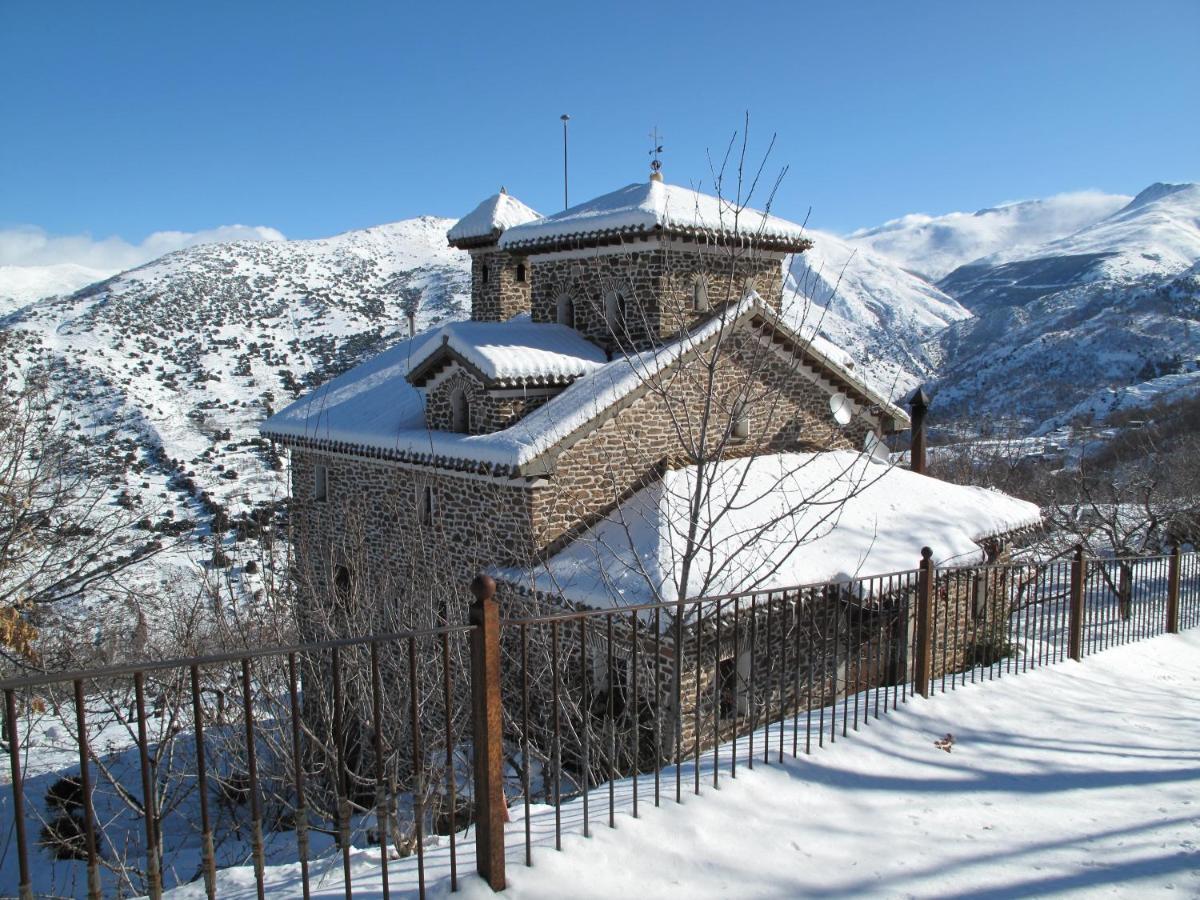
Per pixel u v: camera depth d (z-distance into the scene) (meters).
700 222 17.16
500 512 15.38
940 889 5.27
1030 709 8.91
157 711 12.48
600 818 5.95
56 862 13.00
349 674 11.28
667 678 12.75
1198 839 5.95
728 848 5.64
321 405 20.86
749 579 13.17
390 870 5.58
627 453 15.88
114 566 14.78
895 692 8.77
